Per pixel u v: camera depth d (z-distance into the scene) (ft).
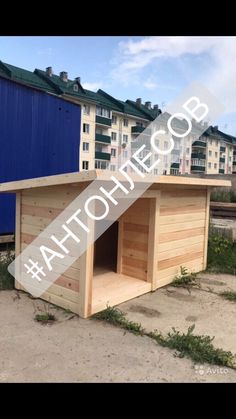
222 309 8.92
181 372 5.83
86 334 7.16
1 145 15.56
